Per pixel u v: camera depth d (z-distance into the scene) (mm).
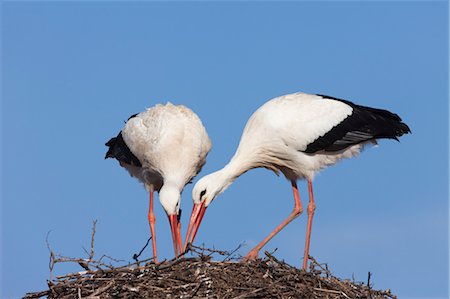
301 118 15766
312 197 15914
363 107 16297
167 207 15250
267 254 13305
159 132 16531
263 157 15945
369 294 13141
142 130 16750
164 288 12734
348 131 15906
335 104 16047
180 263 13195
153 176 16953
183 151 16484
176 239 15031
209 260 13211
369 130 15977
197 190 15383
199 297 12609
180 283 12844
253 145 15836
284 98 16172
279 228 15859
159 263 13102
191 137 16609
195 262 13172
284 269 13172
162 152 16391
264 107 16047
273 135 15758
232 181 15844
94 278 12992
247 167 15914
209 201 15453
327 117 15844
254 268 13203
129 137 16922
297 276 13031
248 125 16000
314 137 15734
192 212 15359
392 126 16047
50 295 13211
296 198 16141
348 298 12992
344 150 16109
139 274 13031
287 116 15789
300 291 12773
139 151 16734
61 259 12961
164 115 16781
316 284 13141
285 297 12719
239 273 13070
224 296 12617
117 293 12758
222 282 12875
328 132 15797
